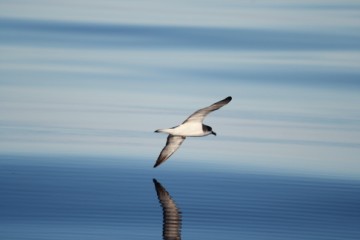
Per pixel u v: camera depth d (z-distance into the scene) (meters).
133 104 38.78
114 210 26.09
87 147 32.66
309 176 30.16
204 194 27.91
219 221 25.41
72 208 26.12
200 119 22.14
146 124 35.88
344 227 25.17
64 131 34.50
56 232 24.03
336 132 35.41
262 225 25.16
